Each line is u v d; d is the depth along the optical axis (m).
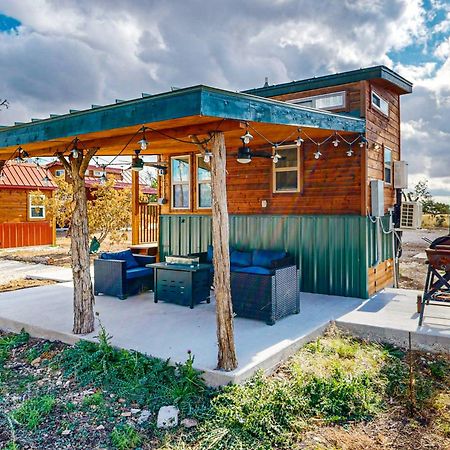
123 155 7.80
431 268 5.41
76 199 5.13
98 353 4.41
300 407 3.49
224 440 3.04
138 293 7.33
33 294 7.45
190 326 5.32
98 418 3.43
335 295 7.15
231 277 5.69
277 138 6.62
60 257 13.93
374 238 7.39
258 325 5.34
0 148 5.84
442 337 4.86
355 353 4.77
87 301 5.13
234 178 8.23
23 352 5.02
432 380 4.17
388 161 8.34
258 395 3.53
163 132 4.40
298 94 7.84
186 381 3.78
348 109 7.23
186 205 9.06
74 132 4.62
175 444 3.03
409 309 6.18
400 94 9.02
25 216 17.50
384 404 3.68
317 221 7.28
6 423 3.38
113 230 14.16
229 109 3.80
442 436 3.19
